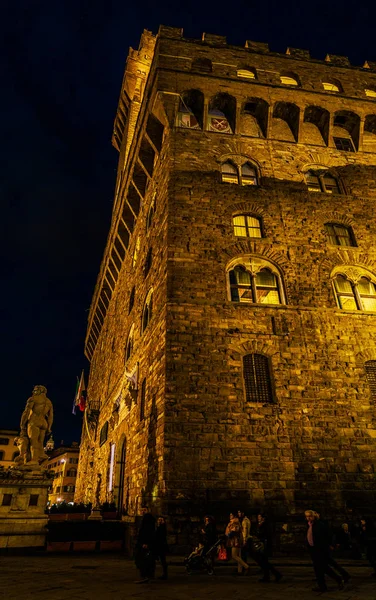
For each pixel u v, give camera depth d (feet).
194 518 44.70
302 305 60.54
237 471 47.85
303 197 71.92
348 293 64.34
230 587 29.27
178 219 64.08
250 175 73.97
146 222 86.33
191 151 72.28
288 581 32.04
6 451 305.12
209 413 50.62
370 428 53.16
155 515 47.83
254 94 79.05
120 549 55.31
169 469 46.85
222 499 46.11
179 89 75.92
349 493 48.70
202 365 53.42
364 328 60.29
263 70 82.64
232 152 74.84
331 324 59.77
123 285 112.98
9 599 25.11
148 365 64.49
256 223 68.13
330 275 64.54
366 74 88.12
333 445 51.29
